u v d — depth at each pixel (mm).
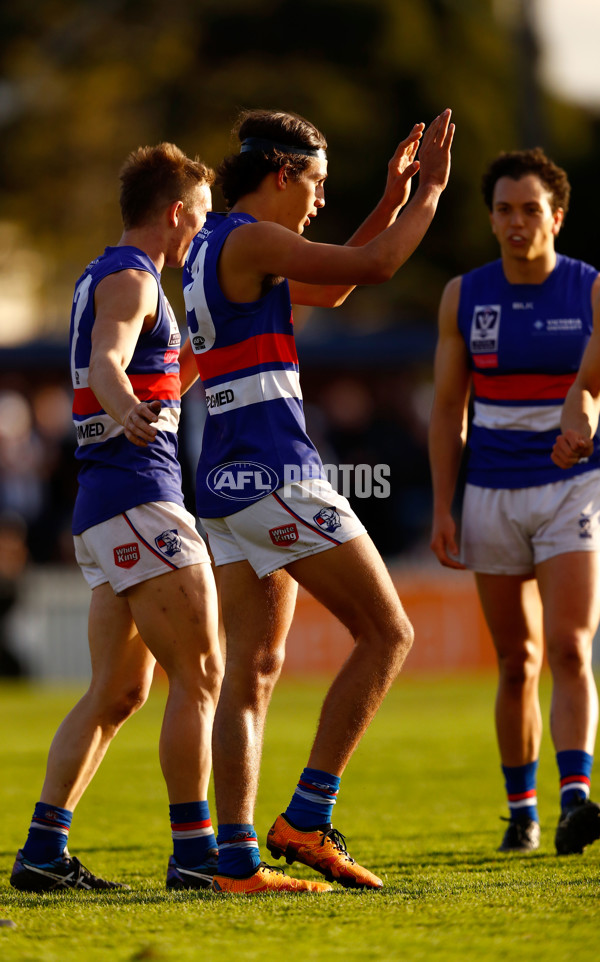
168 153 15125
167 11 128250
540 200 17766
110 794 22812
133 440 13031
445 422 18656
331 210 123062
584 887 12852
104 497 14297
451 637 49312
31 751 28938
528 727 17359
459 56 131125
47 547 53938
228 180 13906
